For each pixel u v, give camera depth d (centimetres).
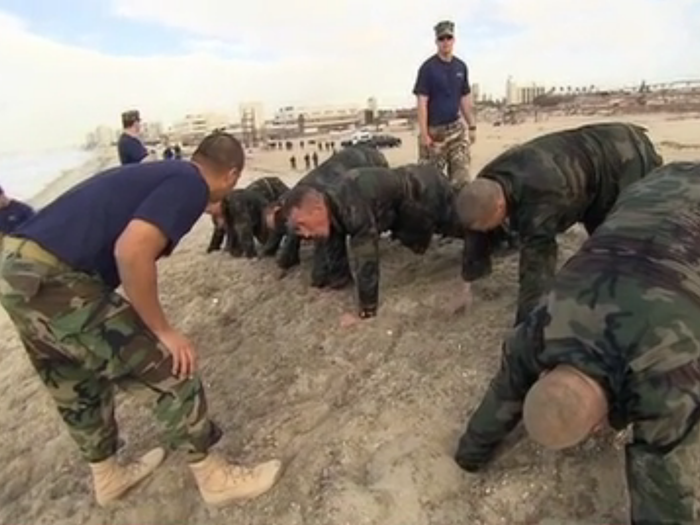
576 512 272
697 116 6512
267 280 580
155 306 268
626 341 211
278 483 317
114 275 273
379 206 439
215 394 417
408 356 394
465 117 678
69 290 262
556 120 8244
